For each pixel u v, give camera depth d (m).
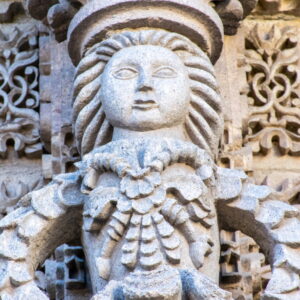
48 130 10.48
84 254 9.31
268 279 9.78
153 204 8.60
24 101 10.84
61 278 9.69
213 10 9.78
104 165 8.85
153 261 8.40
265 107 10.71
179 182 8.77
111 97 9.20
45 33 10.88
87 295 9.52
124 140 9.02
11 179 10.65
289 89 10.84
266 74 10.88
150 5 9.49
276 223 8.80
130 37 9.41
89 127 9.37
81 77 9.45
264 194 8.97
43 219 8.89
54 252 9.95
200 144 9.32
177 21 9.55
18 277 8.59
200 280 8.25
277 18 11.24
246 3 10.57
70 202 8.95
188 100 9.27
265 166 10.59
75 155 10.21
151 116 9.11
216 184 8.99
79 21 9.61
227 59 10.55
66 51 10.58
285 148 10.59
